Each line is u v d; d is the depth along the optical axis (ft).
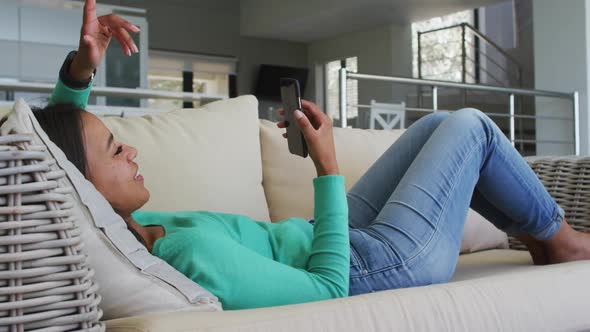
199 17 32.83
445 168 3.98
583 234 4.57
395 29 29.86
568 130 18.49
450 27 28.48
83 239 2.35
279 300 3.10
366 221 4.43
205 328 2.27
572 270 3.63
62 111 3.10
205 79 33.50
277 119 15.51
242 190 4.90
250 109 5.28
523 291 3.24
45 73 17.98
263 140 5.43
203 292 2.83
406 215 3.81
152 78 32.24
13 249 1.99
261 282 3.07
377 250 3.69
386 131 6.26
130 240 2.68
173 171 4.58
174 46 32.30
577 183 5.66
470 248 5.89
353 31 31.89
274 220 5.33
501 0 25.20
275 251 3.78
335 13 27.81
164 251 3.09
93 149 3.09
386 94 30.09
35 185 2.02
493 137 4.19
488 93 28.91
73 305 2.10
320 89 34.60
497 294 3.11
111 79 17.65
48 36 17.98
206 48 33.01
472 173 4.10
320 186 3.46
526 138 28.07
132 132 4.59
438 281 3.85
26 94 13.20
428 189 3.90
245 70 33.83
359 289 3.64
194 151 4.73
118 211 3.26
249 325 2.36
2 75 17.42
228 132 5.00
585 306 3.46
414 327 2.71
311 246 3.70
